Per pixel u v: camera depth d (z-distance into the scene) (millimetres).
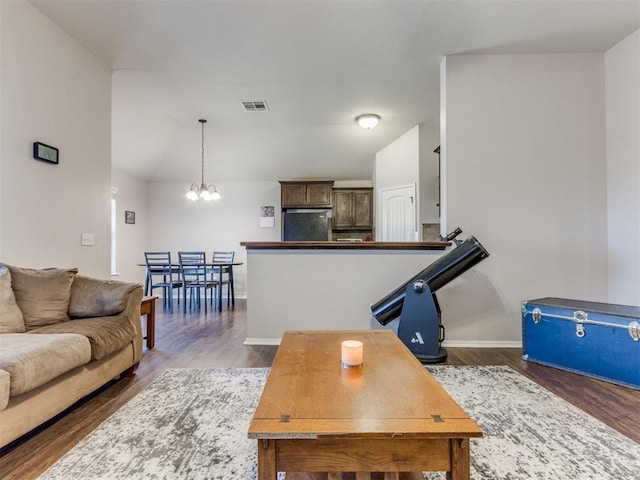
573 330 2449
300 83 3660
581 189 3115
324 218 6176
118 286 2404
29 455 1494
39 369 1562
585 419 1789
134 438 1617
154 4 2418
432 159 4957
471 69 3146
